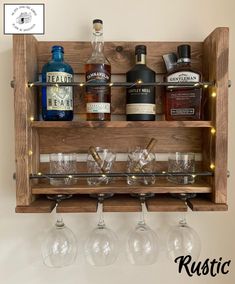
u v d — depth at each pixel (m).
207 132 0.85
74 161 0.85
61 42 0.88
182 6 0.91
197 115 0.81
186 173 0.79
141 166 0.84
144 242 0.85
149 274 0.94
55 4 0.90
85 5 0.90
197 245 0.86
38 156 0.88
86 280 0.93
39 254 0.92
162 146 0.90
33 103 0.81
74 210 0.75
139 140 0.90
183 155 0.85
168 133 0.90
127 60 0.88
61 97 0.79
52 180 0.82
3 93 0.90
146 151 0.85
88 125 0.76
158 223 0.93
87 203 0.78
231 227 0.94
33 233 0.92
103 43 0.87
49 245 0.85
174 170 0.85
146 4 0.91
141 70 0.80
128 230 0.93
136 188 0.78
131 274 0.93
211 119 0.79
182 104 0.82
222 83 0.76
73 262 0.88
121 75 0.90
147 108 0.79
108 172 0.82
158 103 0.89
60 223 0.86
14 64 0.75
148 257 0.85
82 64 0.88
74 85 0.77
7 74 0.90
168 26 0.91
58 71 0.79
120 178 0.88
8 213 0.92
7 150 0.91
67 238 0.85
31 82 0.78
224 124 0.76
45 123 0.76
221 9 0.91
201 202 0.79
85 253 0.87
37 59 0.87
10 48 0.90
